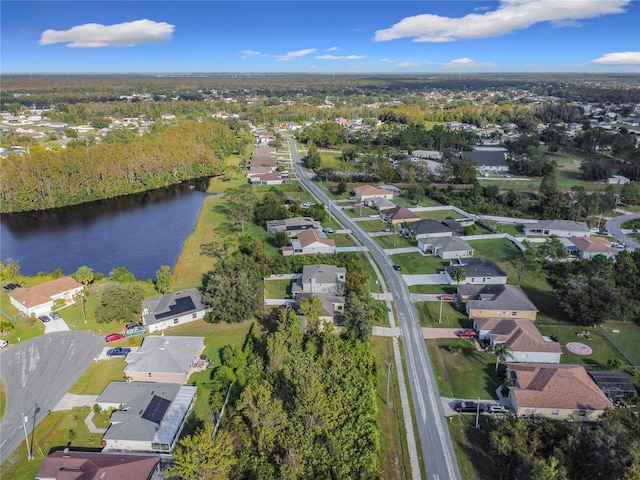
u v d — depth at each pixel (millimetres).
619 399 57562
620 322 76000
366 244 111250
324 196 153625
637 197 137500
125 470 44875
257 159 196000
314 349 64188
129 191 163750
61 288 84000
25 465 48844
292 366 59562
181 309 77125
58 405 57531
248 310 75500
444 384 61500
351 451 48156
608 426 48219
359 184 166500
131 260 106812
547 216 127875
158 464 46844
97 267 103062
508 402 57562
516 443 48812
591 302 73125
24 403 57938
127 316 75125
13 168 141875
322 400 52188
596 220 125938
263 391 50594
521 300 76688
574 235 114625
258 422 50094
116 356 67125
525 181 166625
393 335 72875
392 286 89500
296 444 48438
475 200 139250
